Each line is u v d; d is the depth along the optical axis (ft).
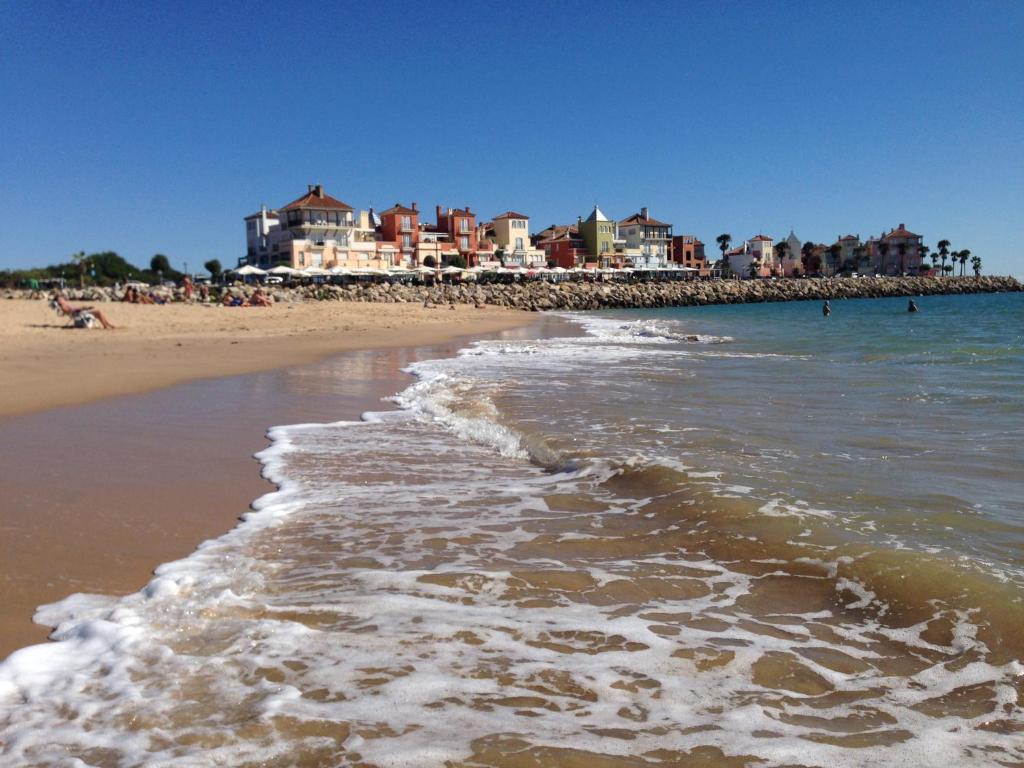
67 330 93.30
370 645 12.47
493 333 111.86
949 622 13.03
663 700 10.80
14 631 12.91
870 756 9.42
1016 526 17.76
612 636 12.90
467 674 11.50
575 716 10.32
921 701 10.77
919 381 46.75
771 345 83.25
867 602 14.07
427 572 16.02
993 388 42.63
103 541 17.80
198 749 9.41
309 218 290.35
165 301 181.27
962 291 441.68
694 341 91.61
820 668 11.75
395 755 9.30
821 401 38.65
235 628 13.07
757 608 14.05
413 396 42.11
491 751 9.44
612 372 54.49
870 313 187.93
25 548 17.20
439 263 324.19
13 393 42.11
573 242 384.68
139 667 11.57
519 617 13.70
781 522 18.19
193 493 22.29
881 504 19.66
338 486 23.26
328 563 16.61
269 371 55.36
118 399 40.70
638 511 20.18
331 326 117.19
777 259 497.05
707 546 17.28
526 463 26.48
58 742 9.57
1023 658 11.78
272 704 10.46
